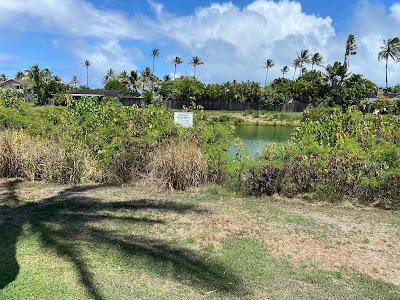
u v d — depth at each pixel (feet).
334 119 35.60
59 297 14.20
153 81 258.78
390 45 246.06
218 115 170.40
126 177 30.78
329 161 28.63
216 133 33.24
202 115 38.75
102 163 31.09
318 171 28.43
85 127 34.58
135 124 34.81
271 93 235.81
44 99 212.02
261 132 125.80
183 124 34.14
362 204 27.22
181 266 16.87
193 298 14.55
